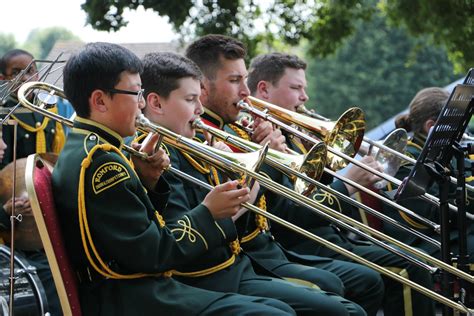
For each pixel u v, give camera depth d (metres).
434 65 32.03
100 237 4.11
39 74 4.77
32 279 4.73
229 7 12.12
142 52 8.77
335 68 33.12
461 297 4.97
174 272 4.64
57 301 5.08
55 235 4.07
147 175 4.50
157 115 4.96
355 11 13.04
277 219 4.50
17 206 5.06
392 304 5.87
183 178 4.85
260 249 5.30
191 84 4.98
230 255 4.85
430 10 11.82
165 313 4.13
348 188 5.80
